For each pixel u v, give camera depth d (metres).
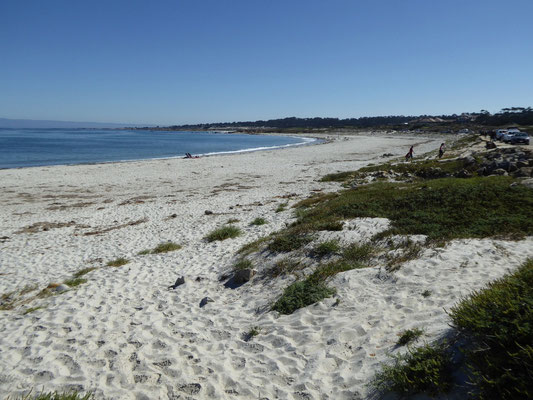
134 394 4.66
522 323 3.61
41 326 6.94
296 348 5.34
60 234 15.80
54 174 34.69
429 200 12.62
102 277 9.86
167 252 12.27
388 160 43.53
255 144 100.94
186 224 16.59
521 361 3.28
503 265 6.99
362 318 5.75
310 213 14.34
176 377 4.99
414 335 4.70
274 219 15.52
